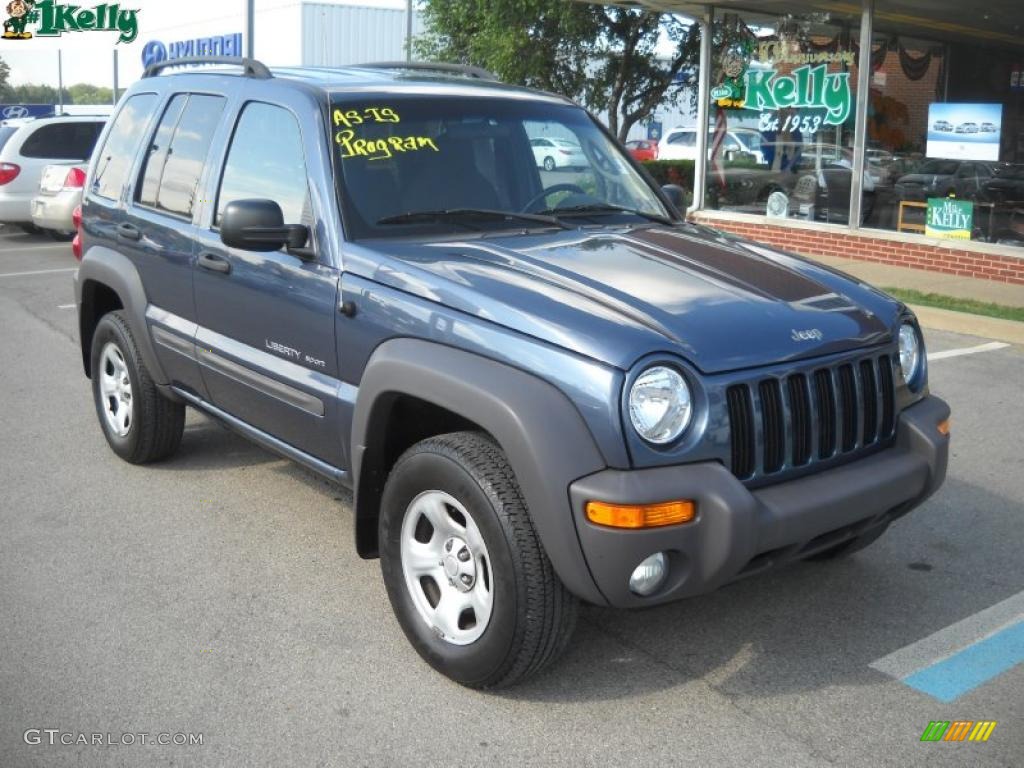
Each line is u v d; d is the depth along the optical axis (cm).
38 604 425
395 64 552
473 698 360
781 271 405
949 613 424
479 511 338
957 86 1402
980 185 1247
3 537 492
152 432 565
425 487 360
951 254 1231
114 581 447
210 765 322
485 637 348
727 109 1487
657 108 2488
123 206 553
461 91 477
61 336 947
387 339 378
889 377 387
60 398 738
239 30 3008
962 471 591
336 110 434
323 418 415
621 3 1513
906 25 1345
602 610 424
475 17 2130
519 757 327
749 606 429
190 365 504
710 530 321
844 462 370
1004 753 330
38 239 1658
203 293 483
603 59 2097
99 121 1680
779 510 332
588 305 343
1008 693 366
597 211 470
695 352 330
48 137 1633
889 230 1320
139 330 538
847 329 372
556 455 318
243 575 454
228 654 388
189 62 547
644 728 343
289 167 439
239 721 346
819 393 360
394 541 377
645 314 342
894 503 371
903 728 344
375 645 395
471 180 446
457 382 341
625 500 310
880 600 435
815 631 409
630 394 316
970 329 953
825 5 1324
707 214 1507
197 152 501
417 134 444
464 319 352
